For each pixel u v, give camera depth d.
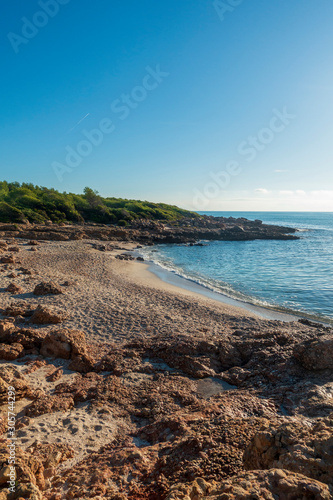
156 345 10.49
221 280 27.64
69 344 9.77
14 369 7.96
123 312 14.70
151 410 7.04
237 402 6.91
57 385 8.13
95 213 80.69
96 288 19.83
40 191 88.06
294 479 2.80
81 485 4.32
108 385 8.09
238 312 17.45
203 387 8.34
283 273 31.20
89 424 6.42
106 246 44.38
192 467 4.23
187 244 59.34
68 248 39.94
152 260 38.19
